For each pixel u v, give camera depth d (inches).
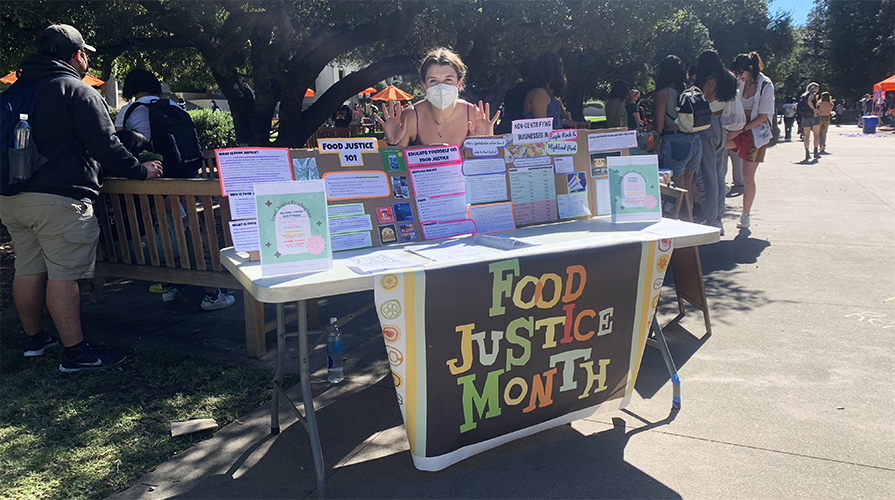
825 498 87.7
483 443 97.6
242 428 112.7
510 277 91.7
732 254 220.5
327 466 100.3
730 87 221.8
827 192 340.2
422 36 401.4
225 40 320.2
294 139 387.2
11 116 124.7
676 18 459.2
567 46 370.3
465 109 133.1
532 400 99.6
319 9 310.0
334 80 962.7
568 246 97.7
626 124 520.4
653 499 89.4
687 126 207.8
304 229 86.4
